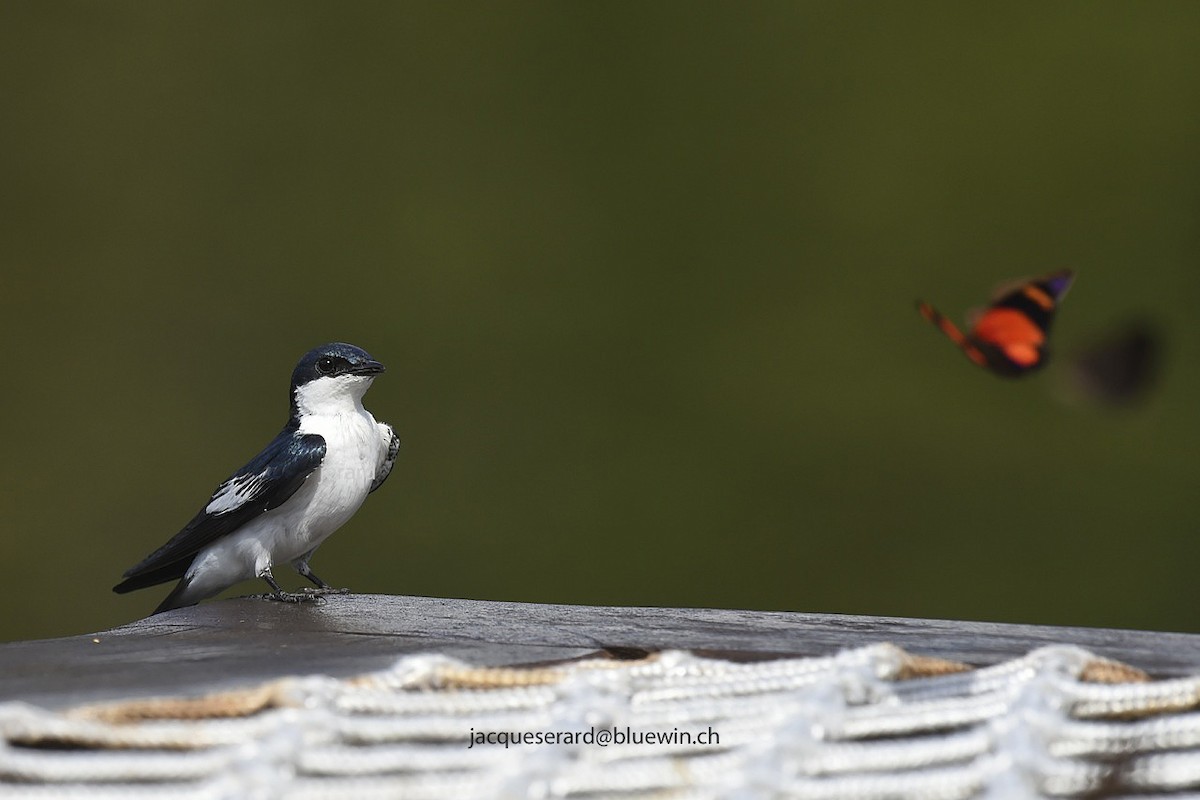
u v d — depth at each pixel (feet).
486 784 9.18
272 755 9.26
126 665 12.67
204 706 10.30
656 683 11.49
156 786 9.04
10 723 9.42
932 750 9.83
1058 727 10.10
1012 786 9.15
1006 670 11.54
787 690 11.23
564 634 14.61
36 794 8.71
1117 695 10.85
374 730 10.05
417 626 15.61
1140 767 9.64
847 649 13.28
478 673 11.53
